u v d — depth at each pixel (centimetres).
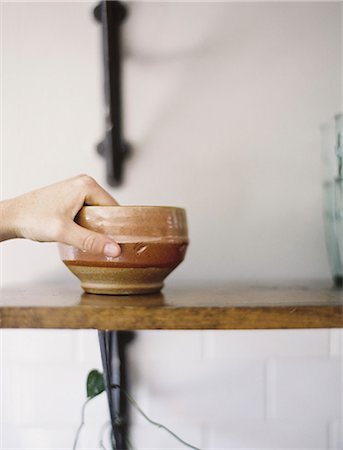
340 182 72
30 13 77
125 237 53
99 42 77
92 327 47
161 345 77
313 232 78
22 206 54
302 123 78
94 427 77
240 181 78
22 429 77
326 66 78
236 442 78
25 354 77
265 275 78
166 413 77
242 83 78
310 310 48
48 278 77
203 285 73
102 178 77
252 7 78
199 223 78
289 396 78
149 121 77
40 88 77
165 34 77
